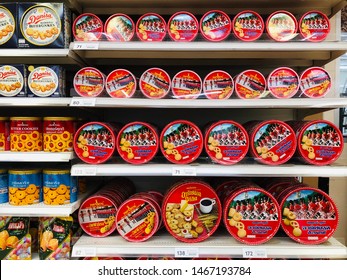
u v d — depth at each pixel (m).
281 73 1.74
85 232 1.87
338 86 2.20
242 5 2.08
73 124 1.79
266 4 2.06
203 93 1.74
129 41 1.72
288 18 1.76
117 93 1.75
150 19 1.76
